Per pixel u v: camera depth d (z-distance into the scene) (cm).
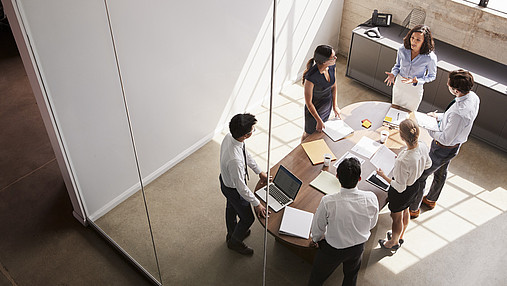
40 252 370
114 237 358
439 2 265
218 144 232
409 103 261
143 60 239
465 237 342
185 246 292
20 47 295
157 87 238
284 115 205
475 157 372
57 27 270
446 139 294
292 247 262
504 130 345
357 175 236
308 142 227
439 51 290
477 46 278
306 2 187
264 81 191
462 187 367
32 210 403
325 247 261
